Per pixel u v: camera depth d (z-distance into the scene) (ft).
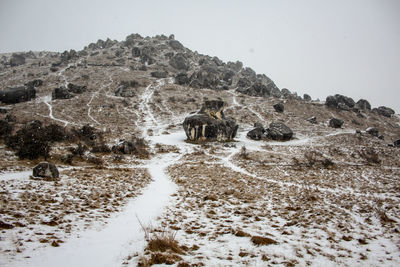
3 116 167.43
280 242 22.22
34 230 22.07
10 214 25.36
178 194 45.32
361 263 18.29
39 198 33.14
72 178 50.93
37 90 259.60
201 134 156.97
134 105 242.78
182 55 429.79
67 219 26.32
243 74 456.45
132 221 28.09
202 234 24.07
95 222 26.55
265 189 51.78
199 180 61.57
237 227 26.50
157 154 119.14
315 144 164.35
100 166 74.64
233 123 169.07
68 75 324.39
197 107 249.75
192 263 17.42
